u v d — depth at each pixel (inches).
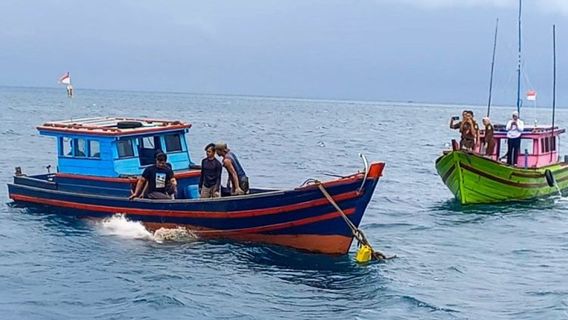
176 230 738.2
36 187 868.6
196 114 4731.8
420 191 1238.3
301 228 693.9
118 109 4815.5
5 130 2415.1
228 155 745.6
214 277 620.1
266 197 693.3
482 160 1030.4
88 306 543.5
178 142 834.2
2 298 558.6
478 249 776.3
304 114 5851.4
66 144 836.0
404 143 2576.3
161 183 761.0
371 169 665.0
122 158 796.6
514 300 585.6
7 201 928.9
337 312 544.1
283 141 2484.0
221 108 6476.4
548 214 1001.5
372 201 1100.5
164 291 576.1
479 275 663.8
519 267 700.0
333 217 679.7
